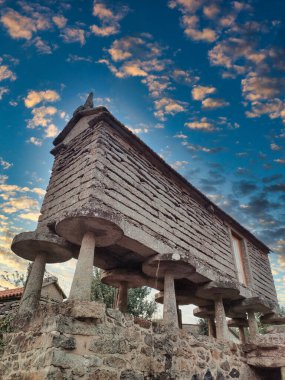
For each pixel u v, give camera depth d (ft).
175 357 17.21
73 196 20.07
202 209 29.63
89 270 16.49
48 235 19.69
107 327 14.43
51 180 24.07
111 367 13.80
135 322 16.02
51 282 42.39
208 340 20.35
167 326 17.95
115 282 26.86
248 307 29.07
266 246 38.40
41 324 14.15
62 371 12.21
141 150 24.17
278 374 23.58
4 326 22.38
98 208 16.65
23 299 18.51
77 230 17.85
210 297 27.09
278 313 32.89
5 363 15.31
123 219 19.39
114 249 22.85
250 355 22.49
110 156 21.06
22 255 21.22
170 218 24.31
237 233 34.17
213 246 28.53
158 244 21.48
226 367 20.49
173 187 26.45
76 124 25.98
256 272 34.40
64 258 21.58
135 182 22.12
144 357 15.53
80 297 15.43
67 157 24.12
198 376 18.13
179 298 28.91
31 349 13.92
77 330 13.33
